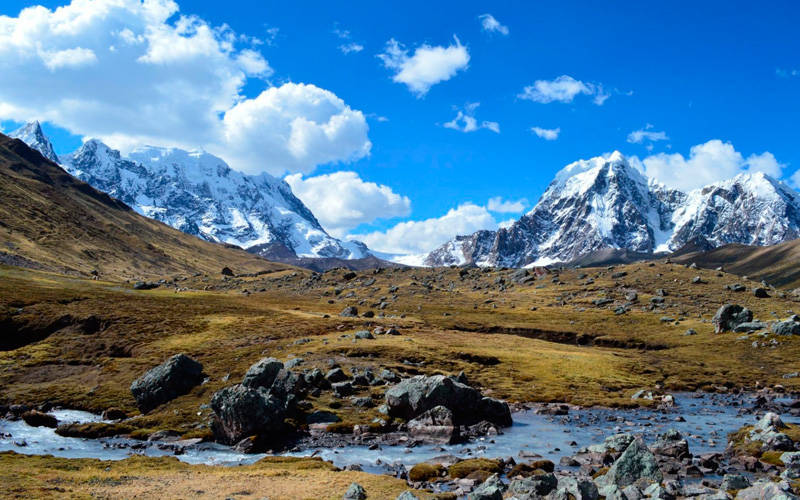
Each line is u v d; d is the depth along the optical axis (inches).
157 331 5334.6
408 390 3095.5
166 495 1631.4
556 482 1668.3
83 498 1562.5
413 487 1863.9
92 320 5423.2
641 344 6520.7
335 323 5989.2
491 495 1529.3
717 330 6870.1
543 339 6924.2
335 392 3489.2
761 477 1887.3
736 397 4143.7
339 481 1847.9
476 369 4564.5
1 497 1529.3
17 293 6038.4
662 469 1977.1
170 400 3459.6
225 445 2696.9
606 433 2866.6
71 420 3218.5
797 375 4936.0
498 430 2915.8
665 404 3762.3
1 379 4010.8
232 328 5575.8
